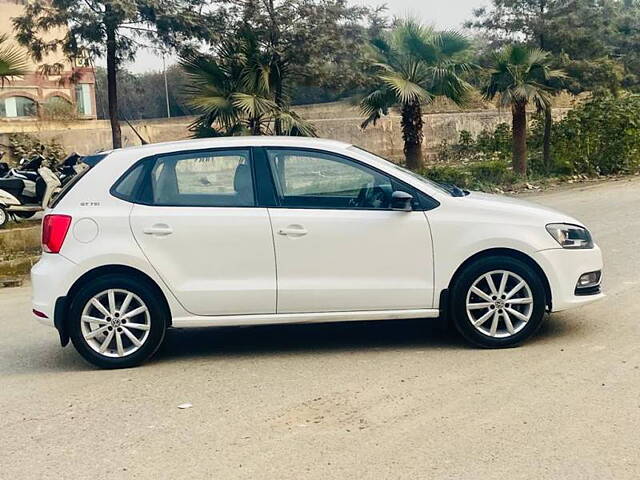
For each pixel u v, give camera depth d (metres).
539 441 4.21
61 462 4.27
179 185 6.01
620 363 5.45
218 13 14.93
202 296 5.87
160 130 23.06
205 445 4.39
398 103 16.97
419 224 5.88
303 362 5.91
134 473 4.07
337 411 4.81
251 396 5.18
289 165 6.03
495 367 5.50
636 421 4.42
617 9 25.33
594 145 20.66
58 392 5.51
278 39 15.61
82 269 5.84
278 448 4.29
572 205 14.80
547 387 5.04
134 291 5.91
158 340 5.98
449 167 20.80
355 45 16.38
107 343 5.95
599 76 20.09
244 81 14.52
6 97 28.36
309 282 5.88
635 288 7.67
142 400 5.23
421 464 4.00
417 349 6.09
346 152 6.05
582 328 6.39
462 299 5.90
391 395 5.05
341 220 5.87
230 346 6.50
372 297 5.89
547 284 5.95
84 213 5.92
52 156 20.06
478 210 5.96
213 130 14.53
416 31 16.17
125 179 6.02
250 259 5.87
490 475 3.84
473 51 16.64
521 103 18.45
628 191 16.64
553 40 20.30
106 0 13.45
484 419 4.55
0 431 4.79
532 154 22.34
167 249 5.87
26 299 9.38
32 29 14.67
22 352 6.76
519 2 20.53
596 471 3.83
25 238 12.18
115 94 14.88
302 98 28.42
